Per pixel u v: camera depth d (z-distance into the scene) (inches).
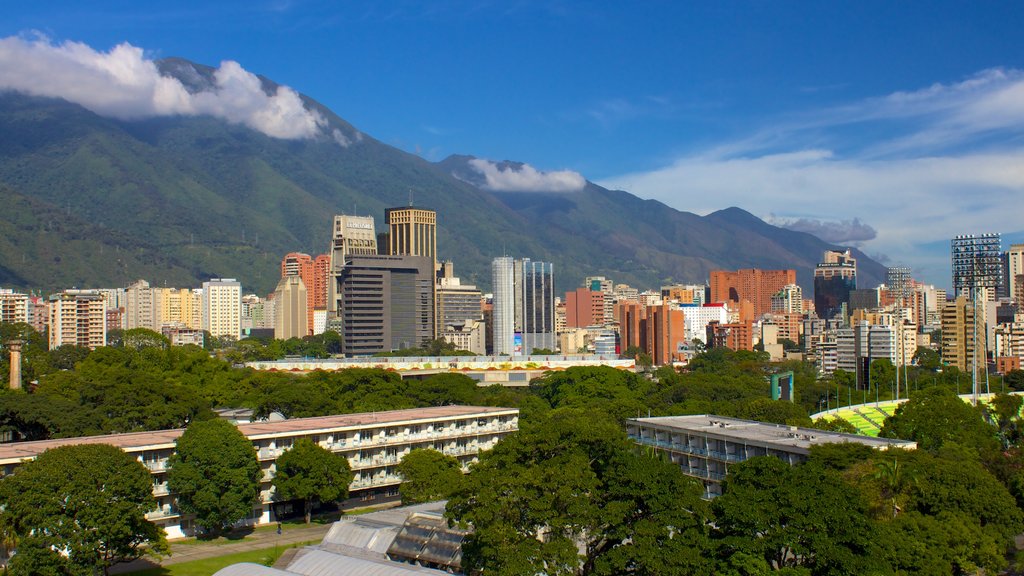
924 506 6318.9
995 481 6628.9
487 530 5036.9
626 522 5349.4
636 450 6441.9
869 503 6077.8
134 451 7706.7
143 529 6343.5
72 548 5812.0
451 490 5590.6
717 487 7790.4
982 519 6363.2
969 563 5826.8
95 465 6166.3
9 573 5703.7
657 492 5290.4
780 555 5275.6
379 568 5442.9
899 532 5580.7
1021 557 6215.6
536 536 5310.0
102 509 5989.2
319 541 7573.8
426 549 5905.5
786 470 5438.0
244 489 7810.0
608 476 5457.7
